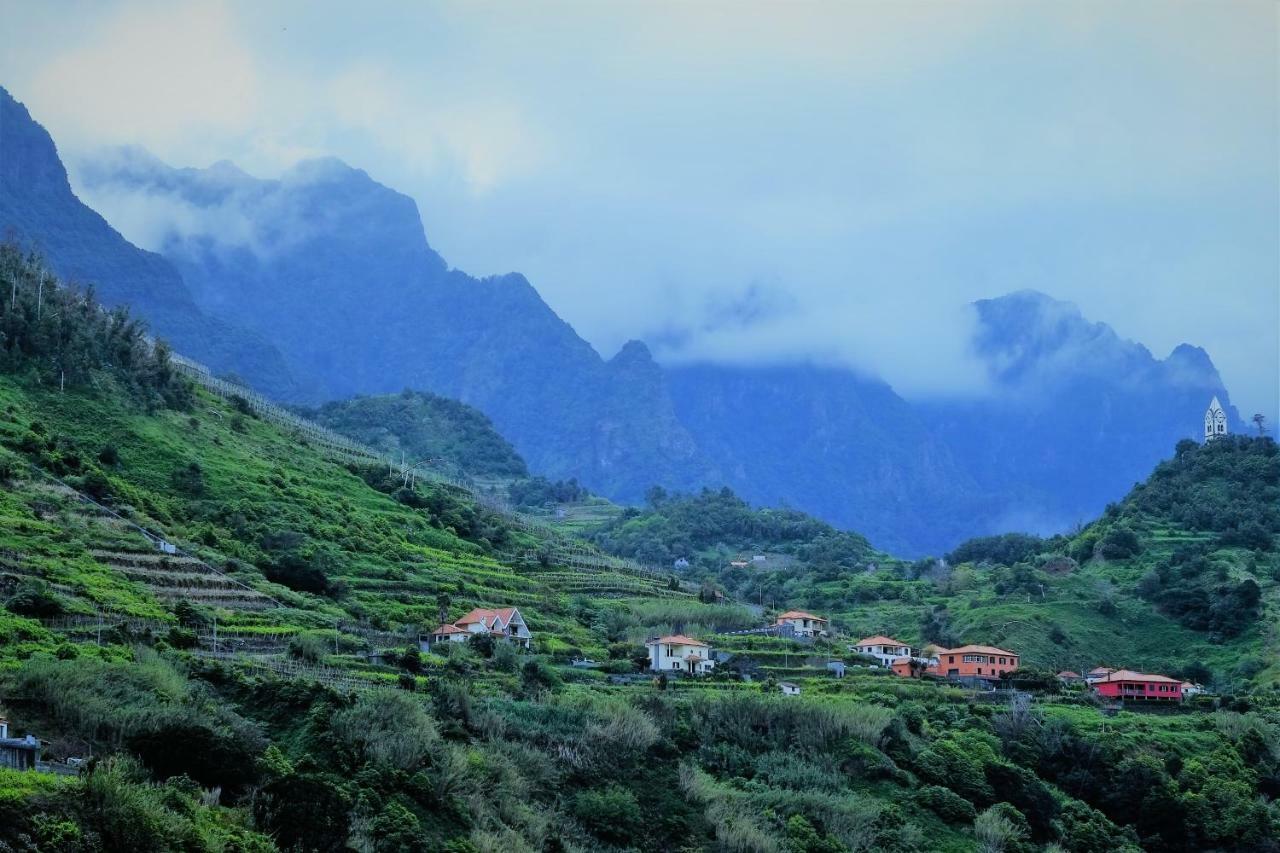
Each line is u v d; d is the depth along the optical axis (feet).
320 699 494.59
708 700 634.02
